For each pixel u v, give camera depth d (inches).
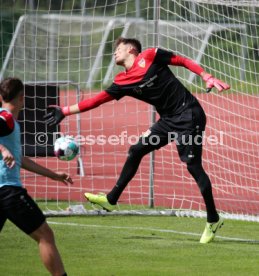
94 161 2407.7
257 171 2154.3
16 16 3437.5
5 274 1064.2
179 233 1405.0
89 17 3732.8
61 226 1444.4
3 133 914.7
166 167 2229.3
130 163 1373.0
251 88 2438.5
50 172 968.9
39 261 1150.3
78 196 1843.0
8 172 916.6
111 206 1401.3
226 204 1745.8
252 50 2281.0
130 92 1317.7
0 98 957.2
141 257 1182.9
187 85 2669.8
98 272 1076.5
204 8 2177.7
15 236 1333.7
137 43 1327.5
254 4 1781.5
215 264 1135.0
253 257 1191.6
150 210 1625.2
